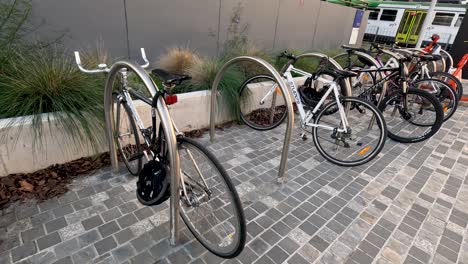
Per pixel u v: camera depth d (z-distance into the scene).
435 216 2.15
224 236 1.79
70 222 1.80
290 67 3.01
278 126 3.60
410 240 1.89
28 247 1.60
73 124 2.19
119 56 3.76
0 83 2.12
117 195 2.08
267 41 5.82
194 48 4.59
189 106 3.05
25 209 1.86
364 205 2.22
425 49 4.89
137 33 3.84
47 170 2.22
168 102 1.44
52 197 1.99
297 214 2.07
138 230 1.79
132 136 2.32
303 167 2.72
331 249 1.78
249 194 2.25
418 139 3.31
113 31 3.61
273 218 2.01
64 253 1.58
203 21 4.54
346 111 2.95
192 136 3.14
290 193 2.30
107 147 2.51
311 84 3.11
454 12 11.72
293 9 6.07
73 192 2.07
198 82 3.38
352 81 4.05
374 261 1.71
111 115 2.10
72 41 3.28
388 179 2.61
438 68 5.12
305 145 3.17
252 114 3.77
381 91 3.59
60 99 2.21
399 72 3.33
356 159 2.89
